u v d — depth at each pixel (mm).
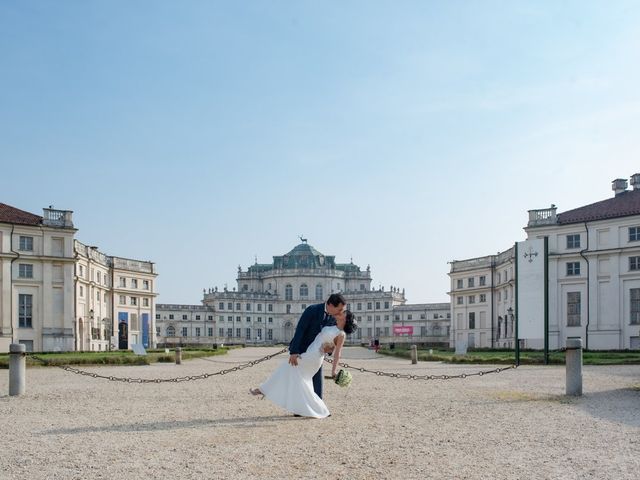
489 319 90312
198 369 35500
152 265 98750
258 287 187375
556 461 9766
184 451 10641
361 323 170125
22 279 65562
